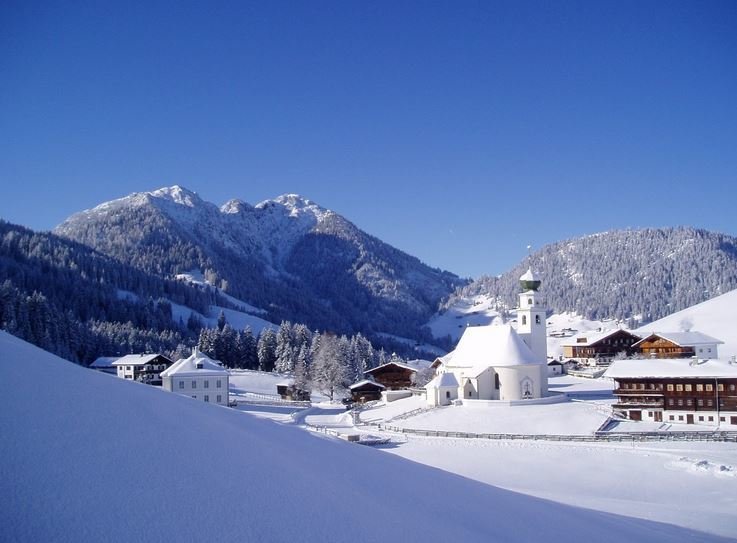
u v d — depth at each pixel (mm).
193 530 13234
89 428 16156
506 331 99750
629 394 80625
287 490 16875
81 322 182000
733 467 54062
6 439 14109
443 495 23516
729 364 80250
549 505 28859
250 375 164500
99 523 12367
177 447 17062
